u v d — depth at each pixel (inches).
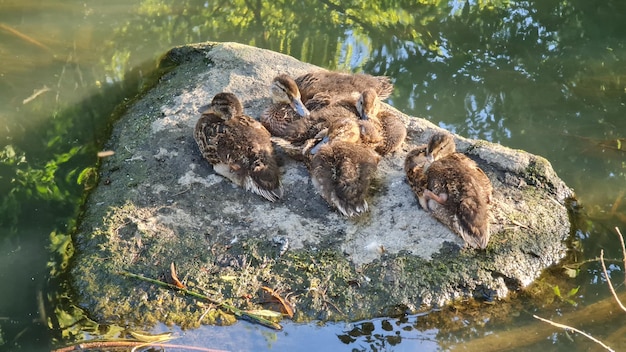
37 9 401.7
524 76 362.9
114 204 263.7
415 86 356.2
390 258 243.1
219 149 268.8
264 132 274.8
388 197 265.0
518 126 329.1
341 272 239.0
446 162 258.1
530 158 285.0
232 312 230.2
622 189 289.1
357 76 325.7
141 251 246.2
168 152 286.2
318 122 287.9
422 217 256.5
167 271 240.2
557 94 350.9
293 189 267.9
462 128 327.3
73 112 325.4
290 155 279.1
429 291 236.4
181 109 311.4
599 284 246.5
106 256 245.6
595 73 364.5
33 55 364.2
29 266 249.0
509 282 243.3
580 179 295.1
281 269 239.9
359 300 233.3
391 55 378.0
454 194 245.6
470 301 237.9
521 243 251.4
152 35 385.7
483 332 230.4
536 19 404.5
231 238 249.4
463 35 393.7
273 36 390.0
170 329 226.5
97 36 382.6
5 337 226.2
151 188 269.6
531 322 233.6
